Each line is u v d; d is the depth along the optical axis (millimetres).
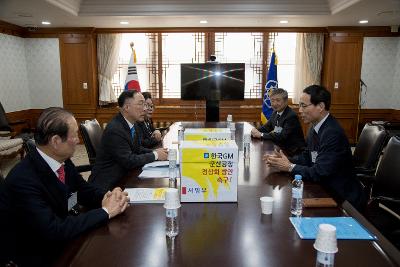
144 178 1874
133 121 2398
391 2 4090
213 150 1463
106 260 1020
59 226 1199
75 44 6051
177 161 2021
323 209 1425
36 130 1307
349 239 1149
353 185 2006
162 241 1138
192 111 6262
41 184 1278
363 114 6332
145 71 6387
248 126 4191
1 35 5414
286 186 1733
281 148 3088
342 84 6090
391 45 6102
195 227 1243
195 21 5352
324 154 1905
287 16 4957
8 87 5637
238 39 6270
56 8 4367
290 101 6426
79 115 6266
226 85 5113
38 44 6145
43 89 6297
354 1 4078
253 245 1105
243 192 1639
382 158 2086
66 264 1004
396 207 1998
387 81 6234
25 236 1304
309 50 6090
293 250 1072
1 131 4723
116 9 4863
